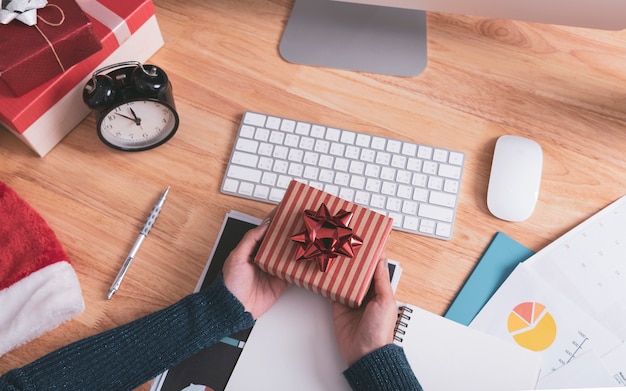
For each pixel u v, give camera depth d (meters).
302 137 0.94
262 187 0.91
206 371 0.82
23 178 0.91
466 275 0.89
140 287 0.86
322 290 0.80
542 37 1.03
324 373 0.82
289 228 0.81
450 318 0.86
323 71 1.00
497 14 0.93
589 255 0.89
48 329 0.83
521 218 0.90
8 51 0.79
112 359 0.79
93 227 0.89
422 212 0.90
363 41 1.01
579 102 1.00
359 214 0.82
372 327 0.80
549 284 0.88
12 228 0.86
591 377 0.84
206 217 0.90
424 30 1.02
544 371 0.84
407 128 0.97
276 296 0.85
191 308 0.81
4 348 0.80
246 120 0.94
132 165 0.93
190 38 1.02
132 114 0.88
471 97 0.99
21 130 0.85
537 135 0.97
